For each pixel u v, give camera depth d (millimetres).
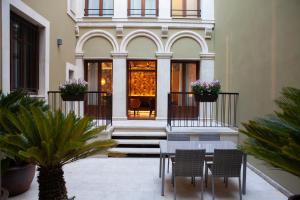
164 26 9602
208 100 6992
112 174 5602
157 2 9836
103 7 9883
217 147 4949
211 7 9711
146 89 10094
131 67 10008
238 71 7195
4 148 2752
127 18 9594
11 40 5480
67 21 8570
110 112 8016
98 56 9648
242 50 6879
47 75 6754
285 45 4703
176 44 9758
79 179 5289
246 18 6582
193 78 10008
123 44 9648
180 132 6875
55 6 7406
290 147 2240
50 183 2715
